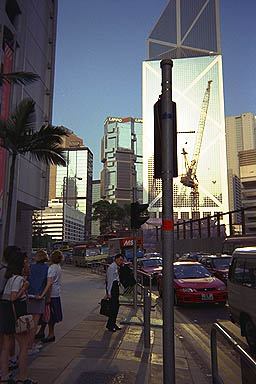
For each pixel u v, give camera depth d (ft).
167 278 11.55
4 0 76.18
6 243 45.06
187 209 633.20
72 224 508.12
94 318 30.83
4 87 73.97
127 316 32.55
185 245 152.97
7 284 14.98
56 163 49.98
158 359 19.11
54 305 22.25
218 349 22.25
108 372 16.53
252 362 8.35
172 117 12.60
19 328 14.46
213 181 641.40
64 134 49.08
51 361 18.13
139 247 136.46
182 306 39.73
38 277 19.76
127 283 33.78
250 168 415.03
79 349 20.53
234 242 73.77
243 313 22.74
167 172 12.15
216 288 38.50
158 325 27.94
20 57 87.40
